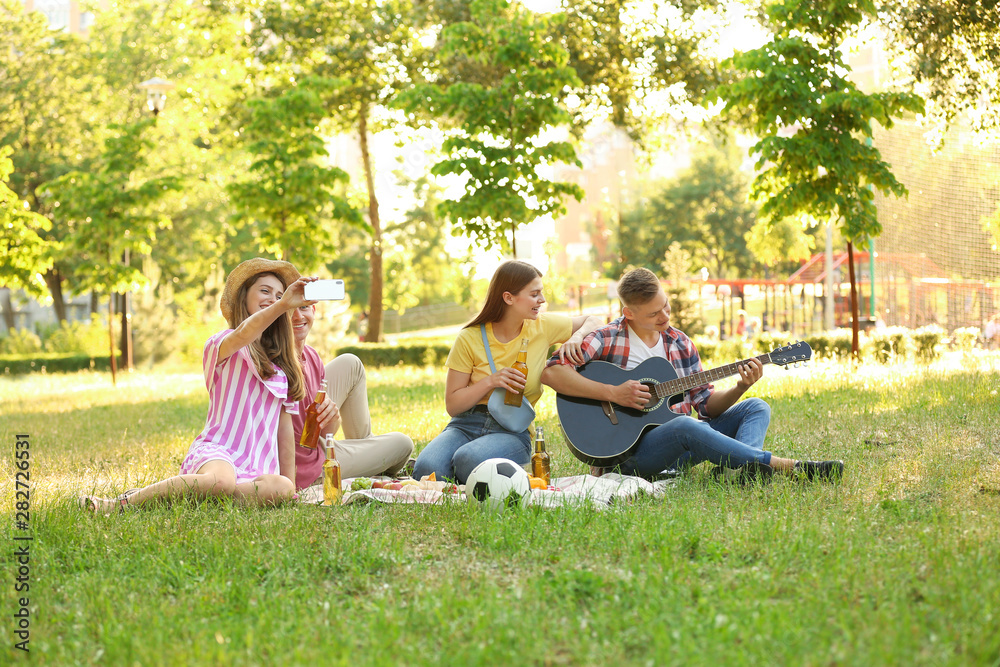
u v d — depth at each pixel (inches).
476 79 730.8
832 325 1024.2
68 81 1274.6
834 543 124.7
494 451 183.2
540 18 526.3
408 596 110.4
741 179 1819.6
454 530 140.6
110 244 695.1
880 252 871.1
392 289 2208.4
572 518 142.3
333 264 1963.6
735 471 172.7
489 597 104.5
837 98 424.5
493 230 507.2
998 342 733.9
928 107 495.8
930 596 99.7
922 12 465.1
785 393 331.9
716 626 92.9
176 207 1227.9
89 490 192.4
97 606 108.0
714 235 1809.8
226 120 930.1
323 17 864.9
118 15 1336.1
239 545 131.5
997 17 458.9
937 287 882.8
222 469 161.6
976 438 209.0
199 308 1251.2
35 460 251.1
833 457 199.2
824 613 96.2
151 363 1038.4
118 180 697.0
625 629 95.6
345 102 870.4
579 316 201.0
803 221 462.6
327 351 830.5
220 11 888.3
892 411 260.2
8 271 601.6
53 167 1213.1
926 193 694.5
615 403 187.5
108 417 390.9
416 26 772.6
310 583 115.4
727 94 453.7
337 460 188.1
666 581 108.3
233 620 102.5
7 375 907.4
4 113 1255.5
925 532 127.1
